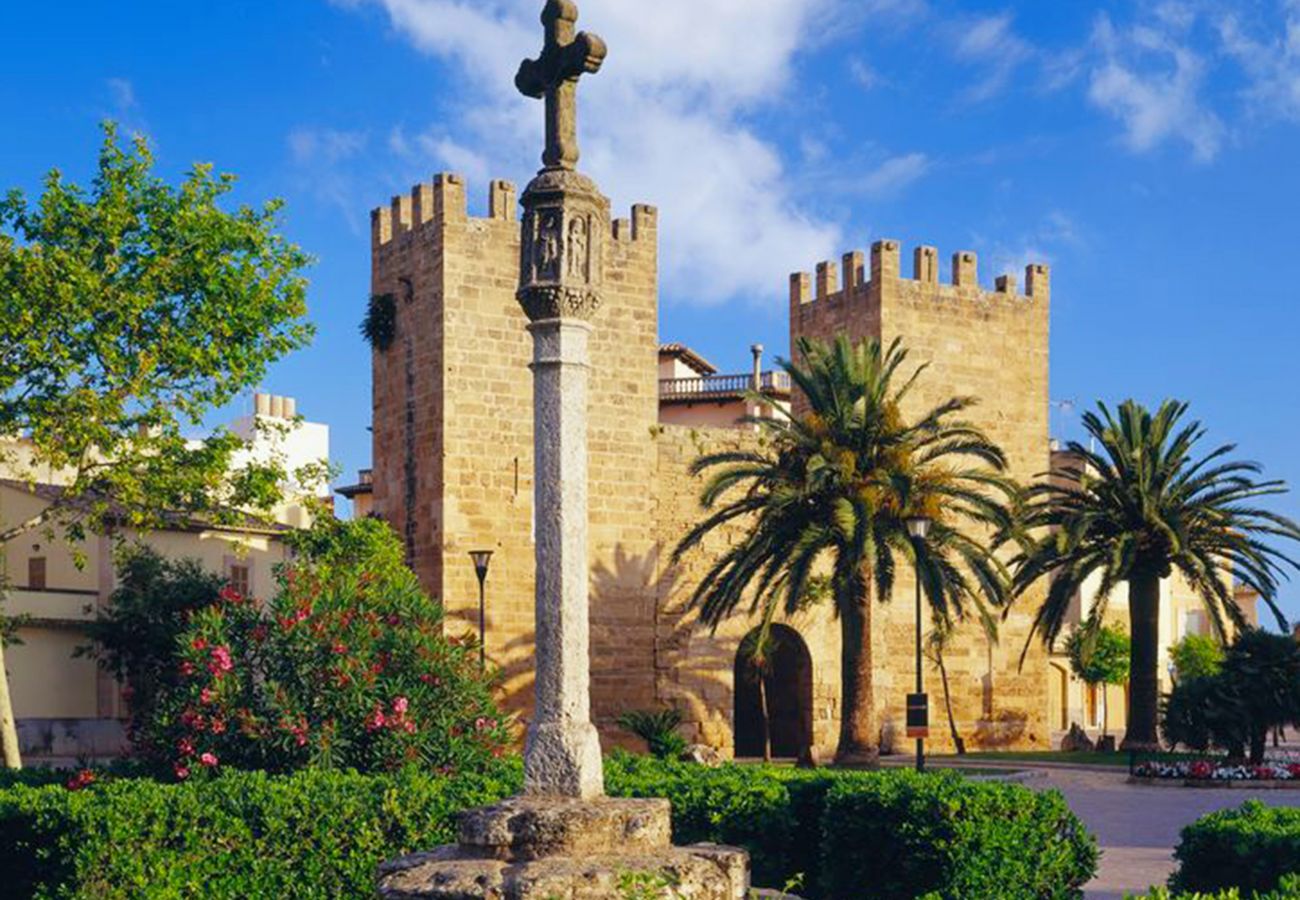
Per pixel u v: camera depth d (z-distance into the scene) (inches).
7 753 1207.6
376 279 2103.8
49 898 603.8
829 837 653.9
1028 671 2299.5
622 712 2023.9
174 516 2048.5
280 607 824.9
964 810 619.8
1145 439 1897.1
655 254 2122.3
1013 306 2383.1
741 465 2137.1
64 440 1248.2
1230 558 1900.8
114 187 1267.2
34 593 1910.7
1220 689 1798.7
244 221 1310.3
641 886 467.5
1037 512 1945.1
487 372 1964.8
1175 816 1254.3
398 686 804.6
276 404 2807.6
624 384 2076.8
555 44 557.3
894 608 2198.6
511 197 2007.9
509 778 709.3
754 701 2299.5
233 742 787.4
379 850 625.6
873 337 2272.4
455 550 1916.8
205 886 609.9
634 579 2057.1
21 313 1207.6
